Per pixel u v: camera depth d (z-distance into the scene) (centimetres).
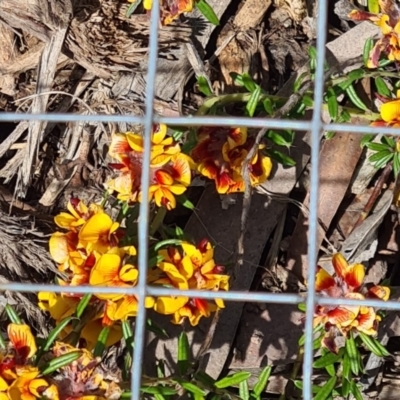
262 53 56
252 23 56
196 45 56
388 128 41
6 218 53
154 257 47
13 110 55
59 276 53
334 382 50
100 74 55
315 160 41
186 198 53
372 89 55
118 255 44
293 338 54
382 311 52
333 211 55
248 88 52
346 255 55
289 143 51
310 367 42
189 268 46
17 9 54
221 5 56
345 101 55
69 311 47
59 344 45
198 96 55
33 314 53
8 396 43
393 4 48
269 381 54
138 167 47
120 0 55
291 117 52
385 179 55
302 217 55
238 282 54
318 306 47
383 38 49
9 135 55
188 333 53
